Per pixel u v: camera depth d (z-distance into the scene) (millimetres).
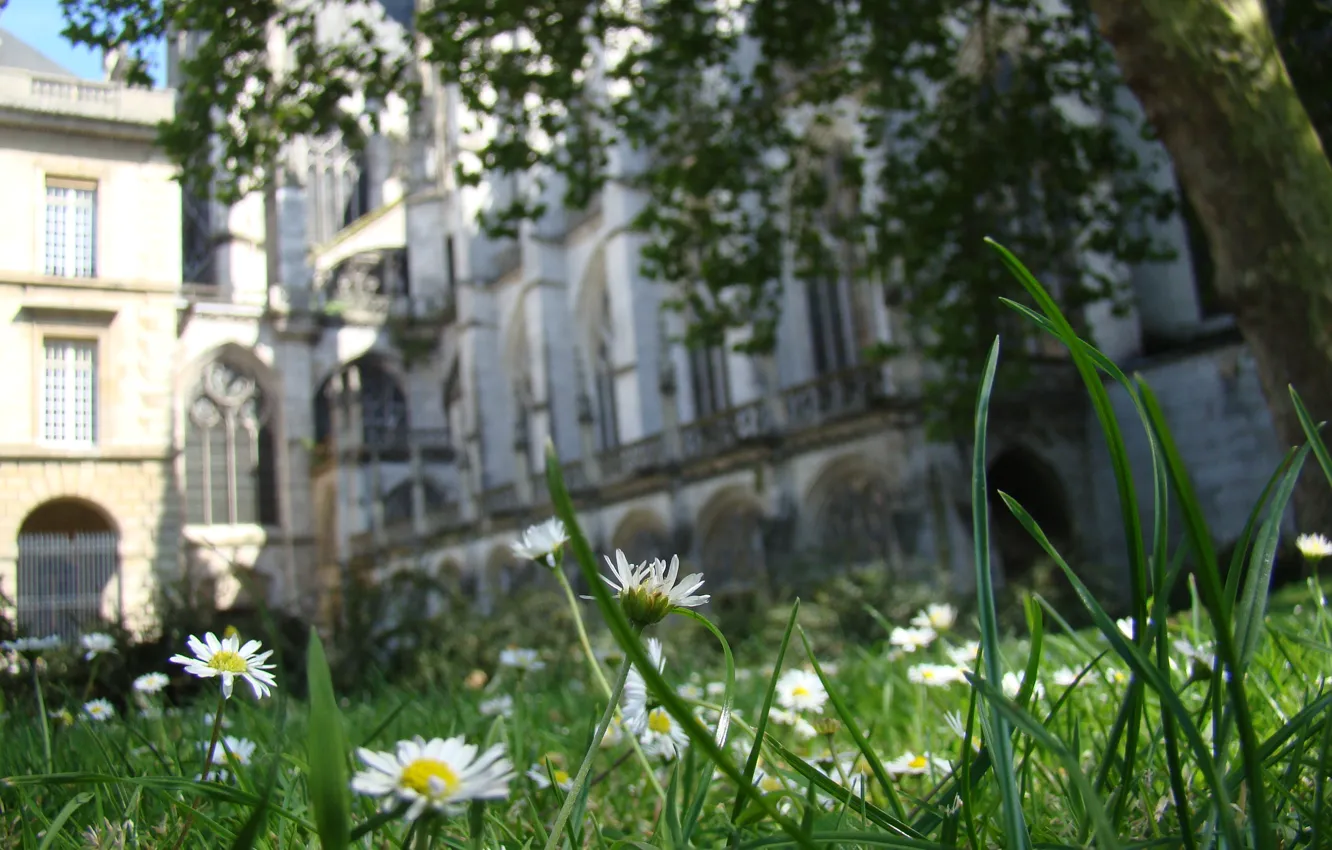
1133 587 1450
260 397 61469
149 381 40875
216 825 2096
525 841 2096
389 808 1099
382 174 76125
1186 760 2086
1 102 39062
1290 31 17359
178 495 41031
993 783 2545
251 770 3020
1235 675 1162
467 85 19062
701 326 21828
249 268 61875
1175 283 30234
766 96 20672
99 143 40750
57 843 2139
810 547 25625
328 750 1099
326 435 65188
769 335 21641
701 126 20984
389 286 69562
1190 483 1111
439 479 64375
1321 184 10086
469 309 63156
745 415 33625
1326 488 9977
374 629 15492
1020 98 19547
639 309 48062
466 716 5211
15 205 39375
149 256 41188
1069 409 29531
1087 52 20125
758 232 21219
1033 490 29312
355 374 62000
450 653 14922
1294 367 10148
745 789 1176
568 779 2980
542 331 56219
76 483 39719
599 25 18984
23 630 6488
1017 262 1320
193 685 8969
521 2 17953
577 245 56906
